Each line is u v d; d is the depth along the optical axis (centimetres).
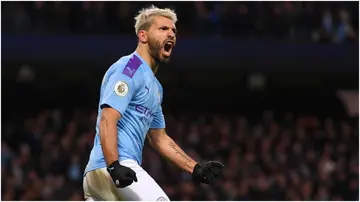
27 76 4200
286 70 3994
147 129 1097
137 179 1023
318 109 4481
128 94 1044
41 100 4306
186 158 1169
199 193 2917
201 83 4456
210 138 3422
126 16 3862
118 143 1055
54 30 3819
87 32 3847
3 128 3550
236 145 3391
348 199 3156
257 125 3744
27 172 3038
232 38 3953
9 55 3747
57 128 3522
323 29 3991
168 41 1089
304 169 3281
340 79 4416
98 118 1074
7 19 3762
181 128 3462
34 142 3303
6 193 2878
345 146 3619
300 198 3038
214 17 3959
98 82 4356
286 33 3994
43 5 3791
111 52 3809
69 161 3100
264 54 3956
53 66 3800
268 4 3981
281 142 3475
